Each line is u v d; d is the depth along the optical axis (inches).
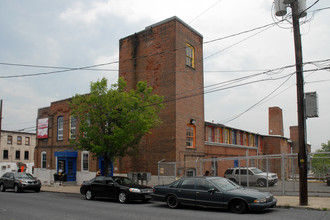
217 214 459.5
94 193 683.4
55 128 1300.4
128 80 1040.2
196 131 997.8
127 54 1060.5
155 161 924.6
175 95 915.4
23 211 517.0
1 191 994.7
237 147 1307.8
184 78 963.3
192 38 1026.1
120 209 527.5
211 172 1072.2
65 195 829.8
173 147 894.4
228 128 1304.1
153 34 1000.9
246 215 445.1
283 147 1683.1
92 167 1123.9
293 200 581.9
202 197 499.8
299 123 539.5
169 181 877.8
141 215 459.2
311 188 726.5
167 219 420.8
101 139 762.2
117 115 749.9
